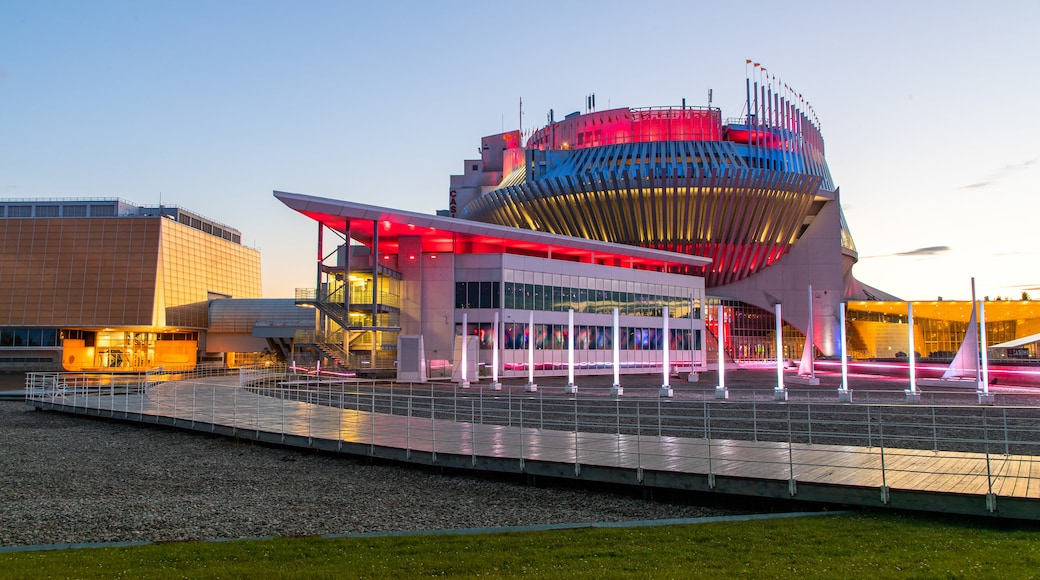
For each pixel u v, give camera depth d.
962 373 56.44
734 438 25.69
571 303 73.06
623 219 91.94
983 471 17.52
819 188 102.69
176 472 22.55
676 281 87.50
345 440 24.36
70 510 17.45
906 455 19.69
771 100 104.94
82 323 102.00
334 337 65.75
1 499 18.75
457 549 12.55
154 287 102.94
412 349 56.97
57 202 111.06
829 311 100.56
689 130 102.19
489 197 98.50
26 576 10.59
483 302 66.31
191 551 12.49
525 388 50.25
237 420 30.50
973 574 10.66
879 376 74.81
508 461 20.47
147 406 36.88
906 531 13.90
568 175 92.94
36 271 103.25
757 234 98.25
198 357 114.94
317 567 11.30
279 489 19.95
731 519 15.16
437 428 27.17
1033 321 105.44
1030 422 30.64
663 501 18.39
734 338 101.94
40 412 40.75
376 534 13.94
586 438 24.16
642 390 50.38
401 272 66.44
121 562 11.67
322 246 62.56
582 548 12.52
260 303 116.44
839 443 24.56
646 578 10.48
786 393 42.56
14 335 102.56
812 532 13.76
